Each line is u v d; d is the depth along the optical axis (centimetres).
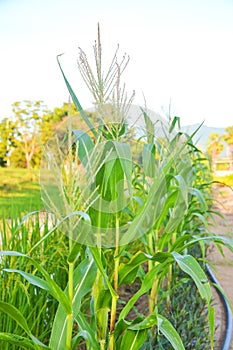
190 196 247
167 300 247
